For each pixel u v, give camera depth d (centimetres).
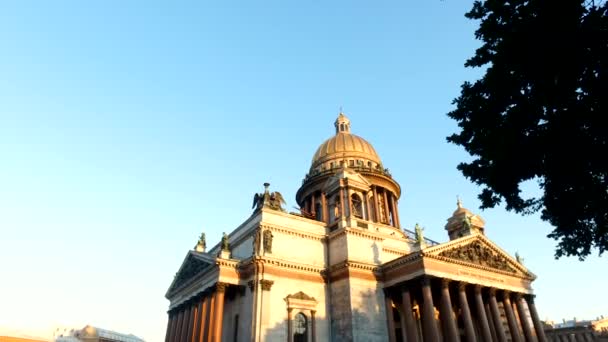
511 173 2511
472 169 2677
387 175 9662
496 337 6362
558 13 2017
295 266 6216
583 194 2362
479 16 2400
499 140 2394
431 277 5847
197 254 7125
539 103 2238
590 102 2081
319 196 9406
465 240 6588
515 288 6956
